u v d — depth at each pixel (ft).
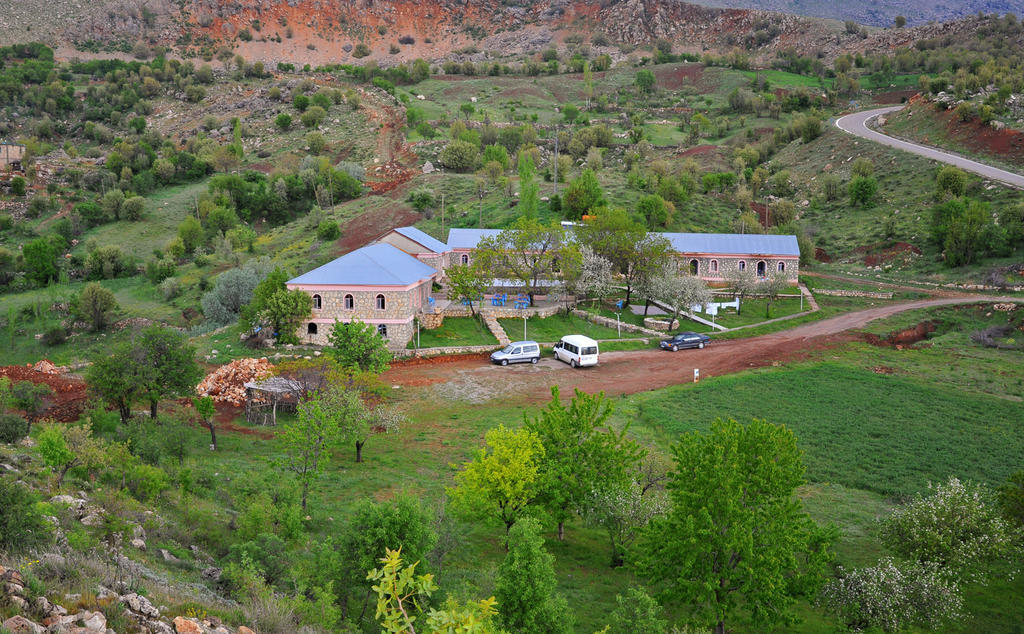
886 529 94.84
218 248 352.49
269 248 361.10
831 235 350.43
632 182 393.09
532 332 221.66
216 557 74.79
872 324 230.68
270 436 141.38
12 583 42.70
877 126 524.52
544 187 394.73
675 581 79.51
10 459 83.82
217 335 209.46
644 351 211.82
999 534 86.79
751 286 250.98
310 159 496.64
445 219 355.56
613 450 99.25
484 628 36.76
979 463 132.57
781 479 80.12
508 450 92.02
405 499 74.69
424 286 226.38
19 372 165.58
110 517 68.74
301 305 196.03
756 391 172.04
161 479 88.99
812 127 517.96
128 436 111.24
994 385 175.52
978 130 434.30
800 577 79.97
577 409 101.45
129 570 55.26
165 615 47.44
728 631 81.46
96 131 631.15
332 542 77.00
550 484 96.32
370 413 138.72
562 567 95.09
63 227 406.62
